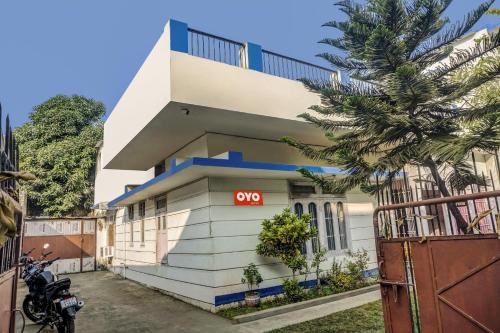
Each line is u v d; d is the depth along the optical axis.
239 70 6.32
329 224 7.69
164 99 5.66
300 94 7.06
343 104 5.31
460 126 5.48
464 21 5.34
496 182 9.55
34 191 16.92
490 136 3.99
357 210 8.24
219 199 6.27
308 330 4.55
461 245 2.64
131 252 10.40
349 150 5.60
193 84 5.70
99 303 7.14
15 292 3.43
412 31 5.55
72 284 9.90
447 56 6.02
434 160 5.57
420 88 4.87
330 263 7.38
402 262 3.08
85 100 20.17
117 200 10.19
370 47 5.09
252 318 5.25
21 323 5.65
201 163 5.42
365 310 5.32
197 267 6.42
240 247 6.27
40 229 12.53
